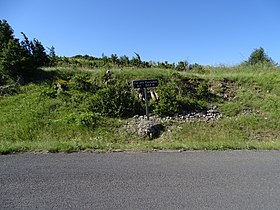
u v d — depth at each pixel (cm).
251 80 1463
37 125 1022
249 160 638
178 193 450
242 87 1418
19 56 1363
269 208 404
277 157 668
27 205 404
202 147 743
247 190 466
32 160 609
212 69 1769
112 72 1410
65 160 612
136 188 467
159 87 1279
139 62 1877
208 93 1336
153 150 715
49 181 491
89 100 1201
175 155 671
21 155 648
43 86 1325
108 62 1858
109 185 477
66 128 1013
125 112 1145
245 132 1029
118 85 1255
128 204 411
